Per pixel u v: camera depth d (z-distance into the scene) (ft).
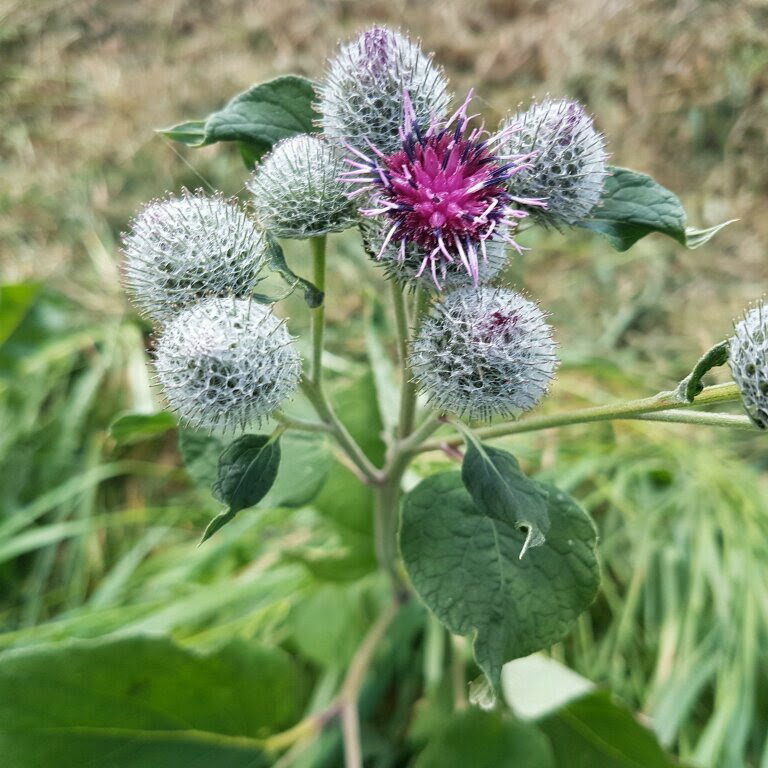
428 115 0.34
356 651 0.59
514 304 0.32
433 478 0.38
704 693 0.61
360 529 0.54
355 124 0.34
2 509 0.72
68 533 0.65
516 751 0.48
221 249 0.34
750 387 0.27
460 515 0.38
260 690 0.46
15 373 0.78
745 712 0.54
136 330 0.84
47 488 0.74
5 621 0.66
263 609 0.60
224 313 0.32
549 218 0.36
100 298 0.86
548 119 0.34
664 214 0.37
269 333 0.33
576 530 0.37
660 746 0.49
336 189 0.33
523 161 0.33
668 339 0.86
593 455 0.72
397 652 0.60
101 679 0.42
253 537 0.68
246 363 0.32
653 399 0.30
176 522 0.72
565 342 0.85
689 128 0.99
